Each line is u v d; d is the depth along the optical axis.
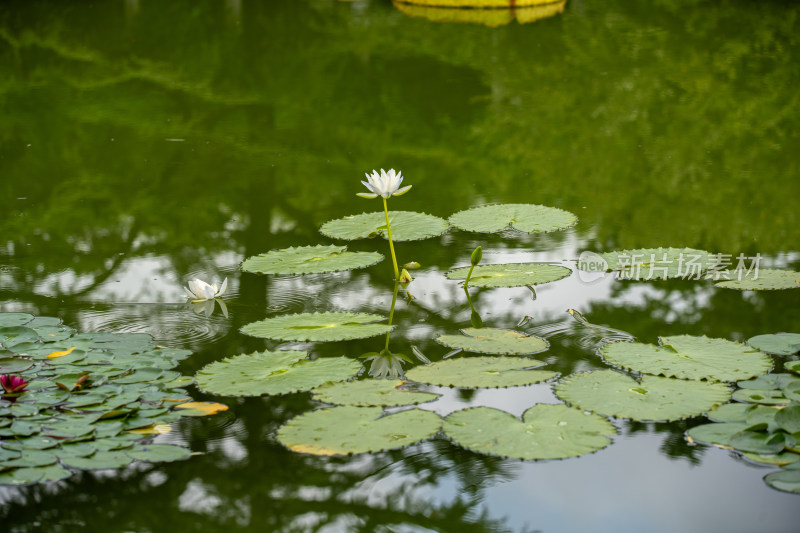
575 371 2.73
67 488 2.18
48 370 2.66
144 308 3.31
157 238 4.12
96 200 4.66
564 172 5.12
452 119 6.22
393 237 3.99
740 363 2.70
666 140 5.72
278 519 2.04
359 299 3.42
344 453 2.21
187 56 8.28
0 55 8.36
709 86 7.02
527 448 2.23
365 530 1.98
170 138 5.82
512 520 2.03
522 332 3.06
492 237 4.17
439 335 3.06
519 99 6.73
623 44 8.61
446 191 4.79
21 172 5.14
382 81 7.30
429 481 2.20
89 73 7.68
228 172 5.12
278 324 3.08
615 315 3.21
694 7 10.69
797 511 2.04
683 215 4.35
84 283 3.56
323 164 5.27
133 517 2.05
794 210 4.37
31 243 4.04
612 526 2.00
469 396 2.62
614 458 2.29
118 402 2.47
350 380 2.66
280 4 11.05
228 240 4.09
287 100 6.77
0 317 3.09
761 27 9.33
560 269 3.59
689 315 3.18
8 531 1.99
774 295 3.35
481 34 9.09
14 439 2.24
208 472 2.23
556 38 8.88
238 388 2.59
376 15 10.26
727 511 2.05
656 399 2.47
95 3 11.06
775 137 5.70
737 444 2.25
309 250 3.85
